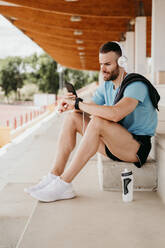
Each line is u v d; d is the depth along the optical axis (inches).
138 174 117.0
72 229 85.8
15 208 116.6
